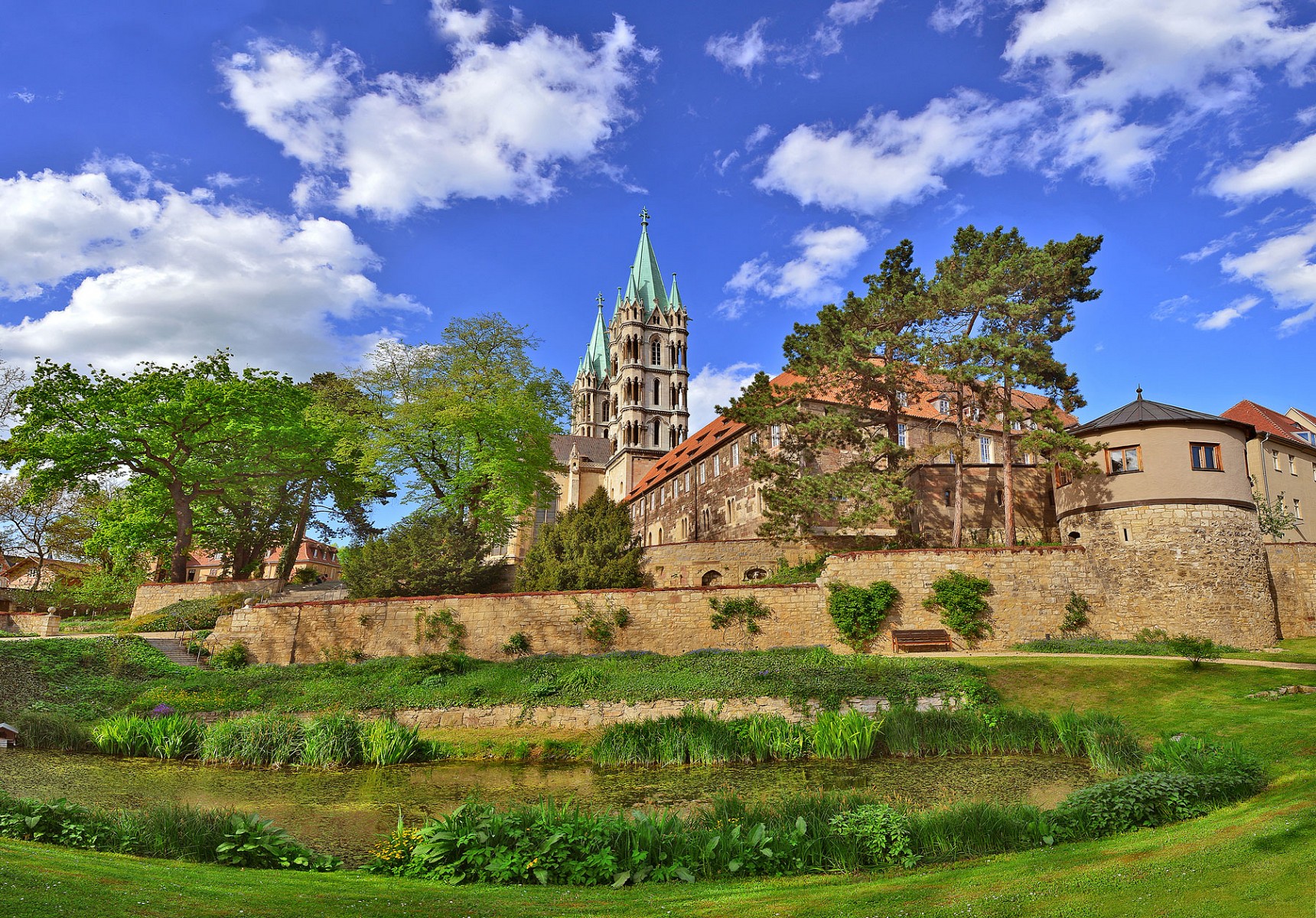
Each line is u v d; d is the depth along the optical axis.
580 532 45.66
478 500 49.03
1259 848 10.07
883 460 46.78
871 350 38.72
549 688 29.83
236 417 49.34
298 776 22.97
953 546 39.03
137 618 43.50
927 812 15.38
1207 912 8.25
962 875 11.17
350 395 56.66
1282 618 37.41
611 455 117.62
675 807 18.84
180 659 35.44
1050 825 13.34
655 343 127.19
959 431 40.00
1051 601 35.03
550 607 35.41
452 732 27.88
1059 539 40.25
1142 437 35.50
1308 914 7.87
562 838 12.54
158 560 63.28
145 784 21.44
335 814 18.59
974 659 31.14
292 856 13.10
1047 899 9.30
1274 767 16.34
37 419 45.56
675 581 46.75
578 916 9.70
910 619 35.06
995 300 37.44
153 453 48.56
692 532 67.81
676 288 129.00
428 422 47.41
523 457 48.94
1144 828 12.95
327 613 35.72
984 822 13.40
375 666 33.44
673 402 125.44
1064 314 40.31
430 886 11.52
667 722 25.25
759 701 27.95
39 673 30.70
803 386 41.66
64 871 9.55
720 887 11.47
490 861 12.25
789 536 41.16
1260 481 49.19
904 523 40.12
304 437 51.72
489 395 47.94
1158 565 34.28
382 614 35.69
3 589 58.38
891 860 12.64
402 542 41.97
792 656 32.59
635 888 11.55
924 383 41.25
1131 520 35.03
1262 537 40.19
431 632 35.25
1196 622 33.47
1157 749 18.09
